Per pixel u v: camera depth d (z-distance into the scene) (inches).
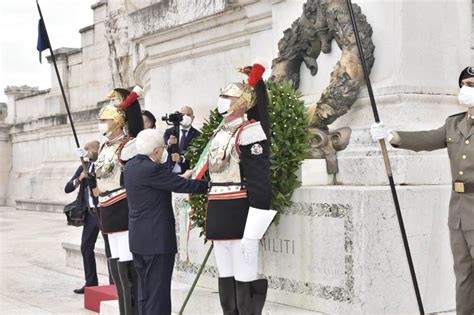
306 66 273.1
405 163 222.2
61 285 369.4
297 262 223.8
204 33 376.5
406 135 188.4
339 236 210.2
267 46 330.3
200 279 267.7
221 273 206.8
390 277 206.5
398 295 207.5
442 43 245.0
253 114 202.5
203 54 384.8
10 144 1050.7
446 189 220.8
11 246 530.6
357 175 233.1
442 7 245.9
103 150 250.2
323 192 215.0
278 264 230.8
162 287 222.2
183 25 381.4
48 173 903.1
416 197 213.6
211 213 202.1
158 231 219.8
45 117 911.7
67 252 433.4
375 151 230.2
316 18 260.1
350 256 206.8
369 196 204.5
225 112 198.1
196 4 367.2
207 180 224.8
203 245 268.5
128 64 676.1
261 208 191.3
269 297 234.1
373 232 204.7
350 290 206.7
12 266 433.7
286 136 221.3
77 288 359.3
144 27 418.6
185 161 297.0
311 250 219.0
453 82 247.0
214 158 201.0
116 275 252.2
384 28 239.8
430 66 241.4
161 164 220.8
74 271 414.9
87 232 346.6
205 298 246.7
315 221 217.8
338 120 251.8
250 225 191.3
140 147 222.8
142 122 253.0
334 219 211.6
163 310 222.7
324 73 265.7
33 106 985.5
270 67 307.4
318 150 239.1
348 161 236.2
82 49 852.6
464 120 188.5
